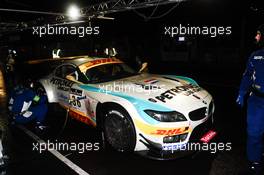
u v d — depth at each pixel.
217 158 3.51
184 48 16.86
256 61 2.84
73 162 3.62
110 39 18.00
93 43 16.38
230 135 4.26
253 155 3.03
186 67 14.88
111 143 3.88
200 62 16.00
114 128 3.77
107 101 3.78
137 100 3.54
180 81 4.48
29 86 5.98
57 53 10.87
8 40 12.87
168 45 17.52
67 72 5.21
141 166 3.42
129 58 17.89
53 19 9.62
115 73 5.07
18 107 5.09
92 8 7.82
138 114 3.41
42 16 10.51
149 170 3.31
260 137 2.95
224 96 7.34
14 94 5.31
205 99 3.83
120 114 3.63
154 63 17.03
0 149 3.32
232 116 5.30
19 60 10.02
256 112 2.86
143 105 3.46
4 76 9.88
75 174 3.31
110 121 3.82
